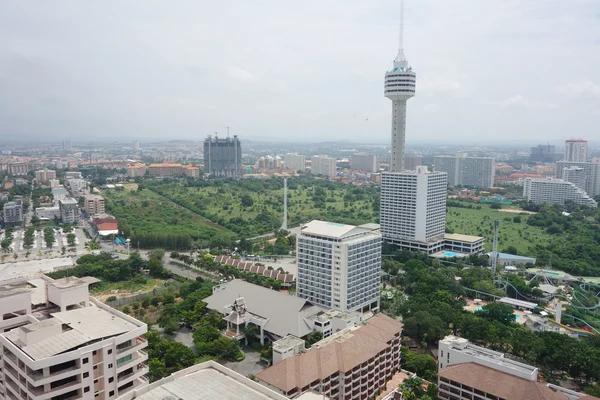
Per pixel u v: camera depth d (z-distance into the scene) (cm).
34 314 17562
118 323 16438
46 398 13838
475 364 18612
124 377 15950
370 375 19562
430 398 17812
